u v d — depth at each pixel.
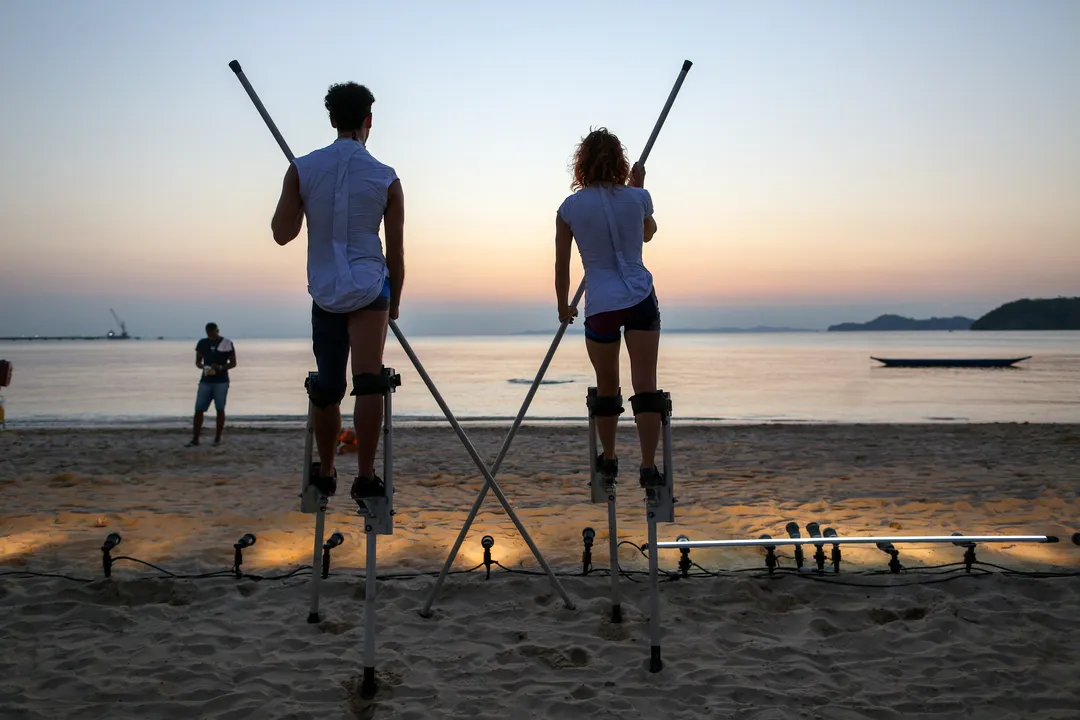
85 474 9.59
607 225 3.22
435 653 3.41
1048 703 2.92
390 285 3.04
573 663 3.34
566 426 16.80
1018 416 20.08
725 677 3.14
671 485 3.13
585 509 6.96
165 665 3.26
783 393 29.41
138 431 15.56
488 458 11.01
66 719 2.81
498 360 70.56
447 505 7.22
